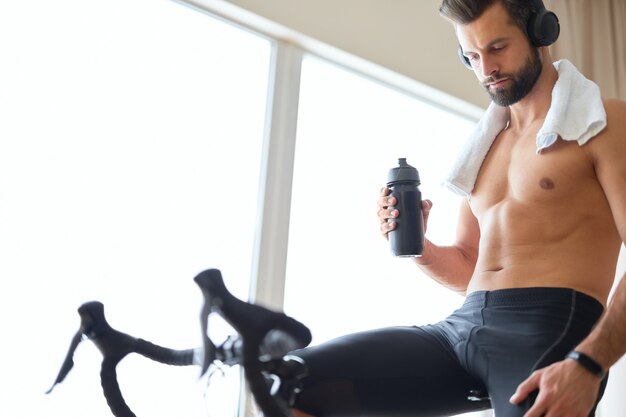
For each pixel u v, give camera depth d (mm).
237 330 884
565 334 1346
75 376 1918
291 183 2467
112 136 2164
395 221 1669
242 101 2461
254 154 2445
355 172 2686
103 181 2117
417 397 1435
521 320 1397
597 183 1467
